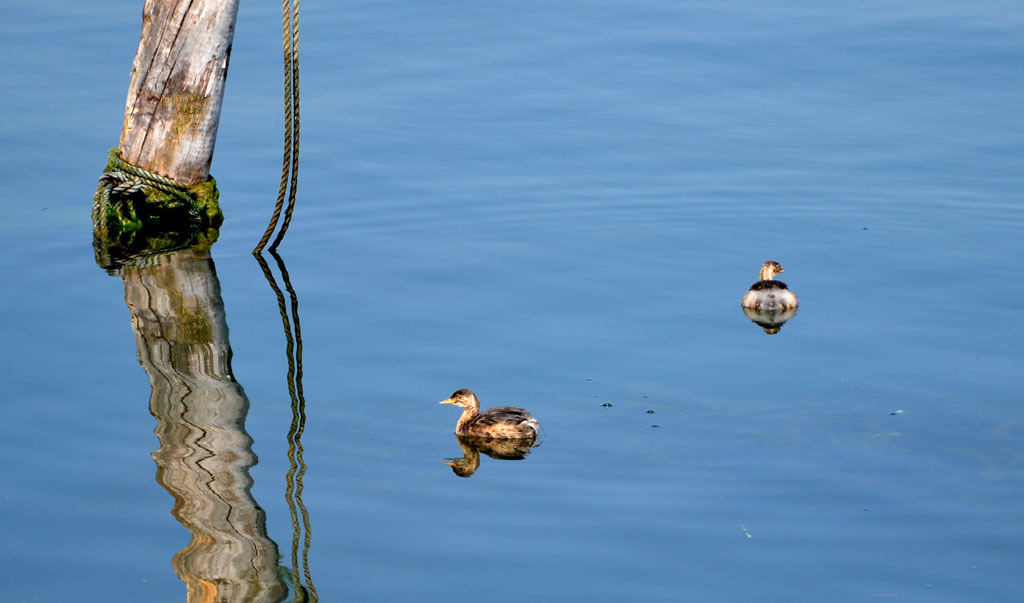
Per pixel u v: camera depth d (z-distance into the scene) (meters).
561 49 29.36
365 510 12.73
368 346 16.80
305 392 15.48
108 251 20.66
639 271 19.41
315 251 20.50
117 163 21.81
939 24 30.64
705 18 31.33
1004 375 15.61
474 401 14.74
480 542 12.09
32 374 15.80
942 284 18.64
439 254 20.17
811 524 12.31
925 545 11.91
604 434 14.27
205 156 21.98
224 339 17.12
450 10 31.73
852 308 17.92
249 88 26.78
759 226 21.00
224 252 20.67
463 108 26.08
